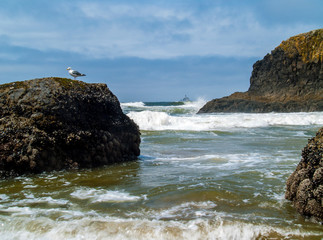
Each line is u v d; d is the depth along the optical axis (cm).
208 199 504
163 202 492
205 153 1008
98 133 827
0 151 696
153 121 1964
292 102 3972
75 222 406
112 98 929
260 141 1305
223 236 372
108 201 501
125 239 365
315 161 443
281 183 598
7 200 514
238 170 714
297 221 413
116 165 824
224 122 2097
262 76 4712
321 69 4088
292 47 4347
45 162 732
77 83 871
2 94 777
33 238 379
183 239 365
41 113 757
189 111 4703
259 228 388
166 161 872
